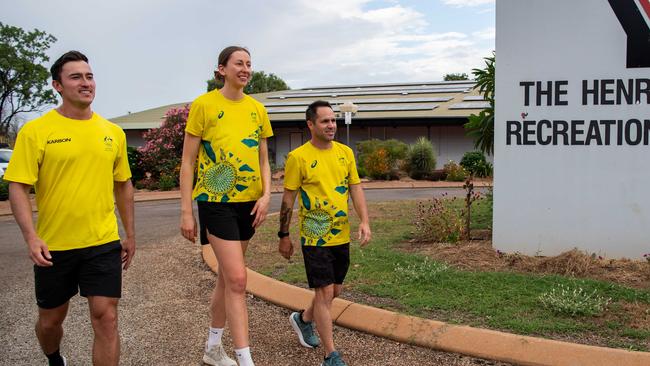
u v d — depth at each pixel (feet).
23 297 19.19
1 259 26.20
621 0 20.26
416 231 27.84
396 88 130.31
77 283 11.21
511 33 21.49
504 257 21.22
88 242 10.69
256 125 12.62
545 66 21.17
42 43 117.80
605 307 15.11
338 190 12.94
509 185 21.93
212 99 12.34
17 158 10.28
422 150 78.64
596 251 20.99
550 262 19.74
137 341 14.83
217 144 12.19
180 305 18.03
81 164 10.62
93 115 11.16
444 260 21.16
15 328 15.96
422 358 13.06
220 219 12.17
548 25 21.04
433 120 91.86
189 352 14.05
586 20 20.65
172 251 26.96
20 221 10.19
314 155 12.90
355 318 15.19
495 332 13.25
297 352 13.92
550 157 21.35
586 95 20.83
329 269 12.76
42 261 10.09
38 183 10.62
